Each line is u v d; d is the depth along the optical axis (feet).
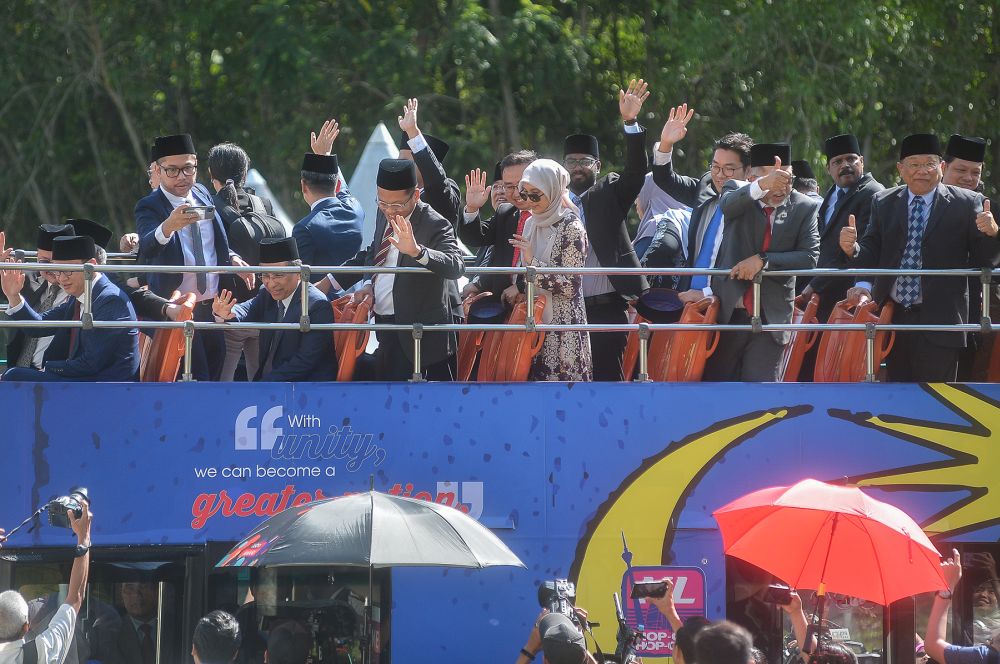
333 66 283.59
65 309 106.42
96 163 312.71
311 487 98.12
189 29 294.46
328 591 98.58
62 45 309.83
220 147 121.80
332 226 118.93
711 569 100.42
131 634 96.02
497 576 99.35
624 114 111.24
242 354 112.37
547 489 99.86
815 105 245.86
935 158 107.34
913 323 107.76
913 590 90.74
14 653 83.82
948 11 267.39
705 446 101.19
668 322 108.47
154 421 97.30
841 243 106.63
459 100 285.43
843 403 102.63
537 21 282.56
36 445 96.12
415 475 98.99
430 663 98.58
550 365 105.50
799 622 93.91
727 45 255.29
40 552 95.55
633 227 254.68
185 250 108.78
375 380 107.45
